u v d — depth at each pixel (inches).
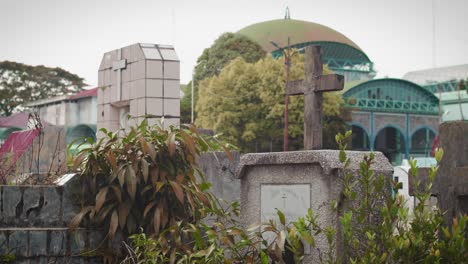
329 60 3853.3
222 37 2605.8
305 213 287.6
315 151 282.7
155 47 684.1
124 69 701.9
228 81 2210.9
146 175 293.4
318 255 278.4
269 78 2158.0
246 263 263.6
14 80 3152.1
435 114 3604.8
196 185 306.5
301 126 2153.1
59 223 302.7
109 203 301.3
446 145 258.1
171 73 679.1
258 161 305.7
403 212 224.1
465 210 253.0
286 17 3919.8
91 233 298.7
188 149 309.0
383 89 3469.5
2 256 285.7
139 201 302.5
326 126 2320.4
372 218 274.5
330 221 275.3
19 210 299.3
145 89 667.4
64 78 3248.0
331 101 2310.5
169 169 303.1
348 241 238.7
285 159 293.9
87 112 2508.6
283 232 260.8
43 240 291.9
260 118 2193.7
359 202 270.1
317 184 284.0
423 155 3858.3
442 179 257.8
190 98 2613.2
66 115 2491.4
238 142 2203.5
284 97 2150.6
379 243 231.9
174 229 281.1
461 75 4180.6
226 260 254.1
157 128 315.6
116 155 305.4
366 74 3996.1
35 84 3171.8
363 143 3727.9
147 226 299.7
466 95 3693.4
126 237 300.8
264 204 305.3
